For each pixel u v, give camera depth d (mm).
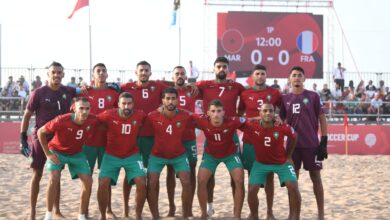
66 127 7355
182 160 7805
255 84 8219
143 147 8312
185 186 7652
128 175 7715
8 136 18172
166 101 7547
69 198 10109
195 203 9500
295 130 7867
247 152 8133
